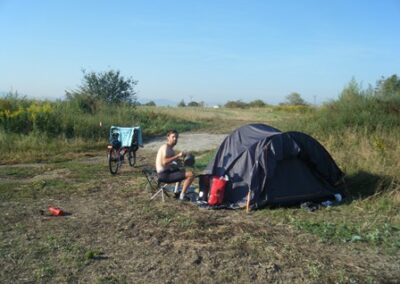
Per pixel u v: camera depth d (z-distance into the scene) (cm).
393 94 1159
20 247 468
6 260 433
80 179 845
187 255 442
